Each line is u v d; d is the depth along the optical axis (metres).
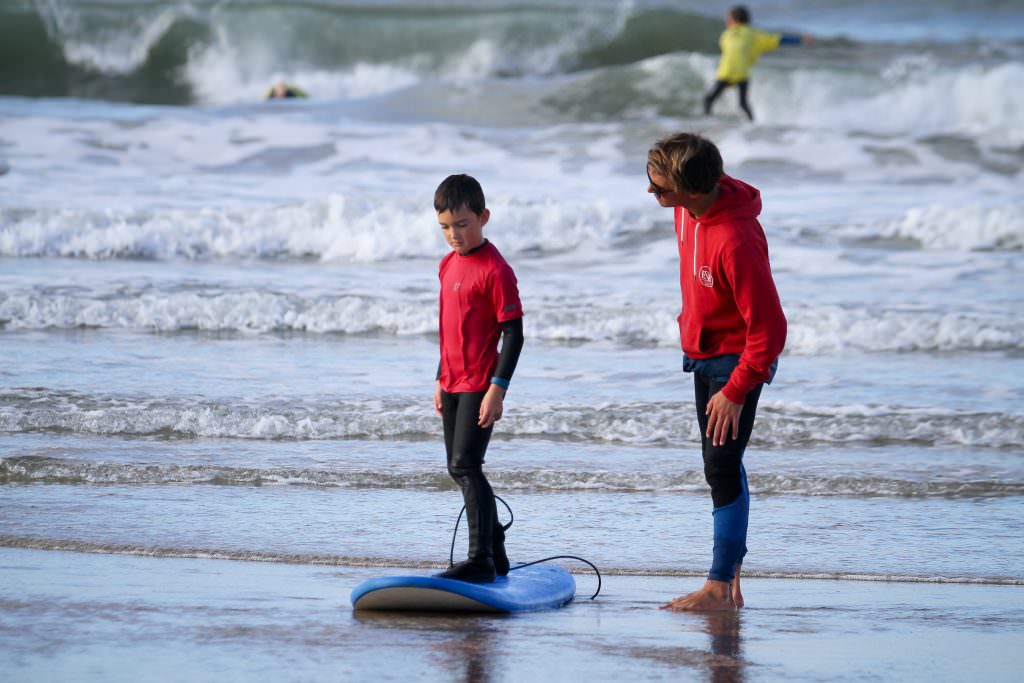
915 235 51.28
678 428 28.05
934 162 66.69
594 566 17.59
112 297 41.16
